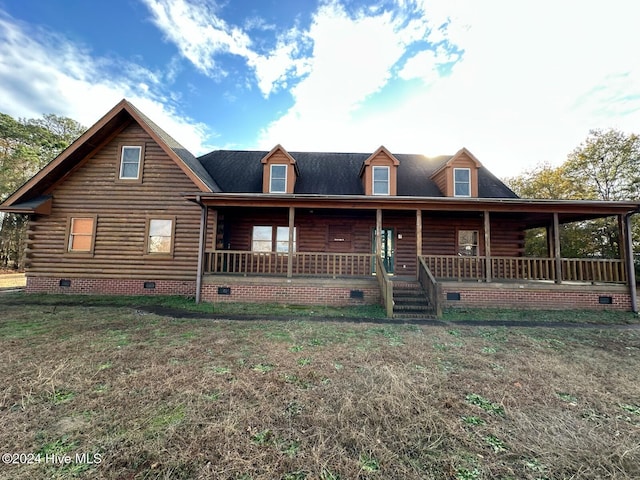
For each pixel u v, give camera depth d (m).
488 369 4.05
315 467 2.12
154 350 4.59
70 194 10.77
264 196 8.71
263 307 8.41
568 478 2.06
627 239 8.73
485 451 2.34
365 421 2.68
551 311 8.34
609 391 3.44
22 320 6.55
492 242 11.88
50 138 26.66
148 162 10.86
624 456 2.27
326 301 8.95
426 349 4.89
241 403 2.98
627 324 7.02
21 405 2.90
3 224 23.16
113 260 10.58
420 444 2.40
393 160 11.60
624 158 16.94
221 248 11.23
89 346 4.74
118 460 2.16
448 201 8.73
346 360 4.28
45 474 2.03
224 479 1.99
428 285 8.33
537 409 3.00
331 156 14.55
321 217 11.94
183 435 2.44
